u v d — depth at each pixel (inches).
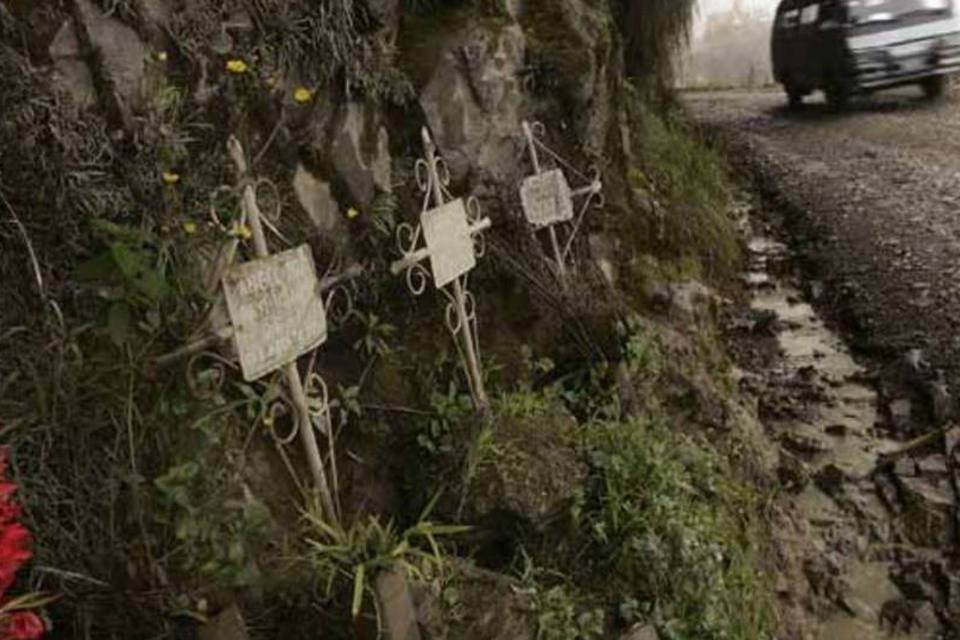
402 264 116.0
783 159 395.9
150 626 81.6
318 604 91.5
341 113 122.3
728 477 160.9
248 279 87.5
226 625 82.3
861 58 442.6
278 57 111.0
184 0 98.9
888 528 168.7
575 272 168.9
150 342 85.4
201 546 86.3
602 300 167.3
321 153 118.3
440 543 112.8
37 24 84.1
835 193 337.7
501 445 122.6
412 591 95.7
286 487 101.9
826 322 253.8
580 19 191.6
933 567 157.8
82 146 85.0
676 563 122.6
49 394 79.2
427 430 122.6
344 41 121.7
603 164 198.8
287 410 99.5
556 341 153.9
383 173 128.6
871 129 427.5
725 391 200.8
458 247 127.3
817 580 155.5
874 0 449.1
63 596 77.7
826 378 221.3
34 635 61.4
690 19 317.7
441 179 137.4
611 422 140.6
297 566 93.6
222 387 94.6
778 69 529.3
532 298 152.0
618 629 114.2
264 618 90.0
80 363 81.4
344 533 96.5
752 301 269.4
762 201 356.8
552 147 171.8
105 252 82.2
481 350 143.1
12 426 76.1
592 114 187.0
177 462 86.2
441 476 117.6
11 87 80.7
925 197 316.5
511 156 156.8
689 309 217.3
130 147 89.4
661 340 189.2
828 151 398.9
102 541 80.1
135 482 82.0
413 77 139.6
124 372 83.4
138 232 84.3
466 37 148.3
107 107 88.4
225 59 103.0
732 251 291.3
